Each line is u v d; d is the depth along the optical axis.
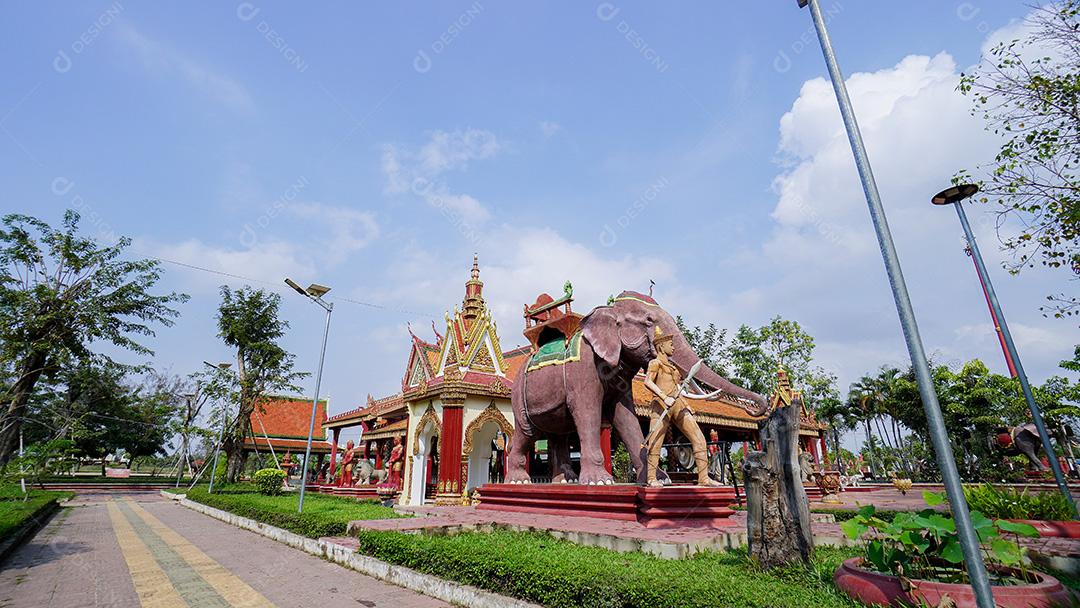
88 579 9.12
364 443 32.06
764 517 6.45
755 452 6.80
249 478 40.41
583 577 5.71
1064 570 6.62
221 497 21.28
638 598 5.15
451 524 11.09
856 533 5.39
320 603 7.30
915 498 19.89
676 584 5.19
